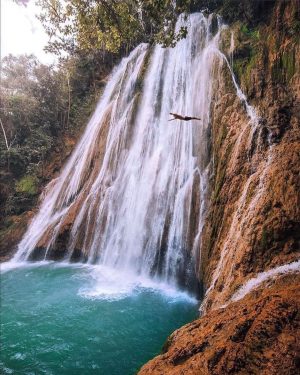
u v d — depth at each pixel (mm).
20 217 18594
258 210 7215
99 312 9172
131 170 14727
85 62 24562
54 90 24156
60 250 15258
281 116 8531
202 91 12766
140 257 12438
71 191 17297
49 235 15680
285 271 5957
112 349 7355
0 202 19828
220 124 10539
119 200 14367
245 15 12430
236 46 11633
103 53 24000
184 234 10961
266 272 6336
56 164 20984
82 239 14875
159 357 4895
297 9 9695
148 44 18406
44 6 14781
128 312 9086
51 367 6828
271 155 8078
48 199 18719
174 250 11219
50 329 8375
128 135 16031
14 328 8508
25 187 19875
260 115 9109
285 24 10062
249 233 7062
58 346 7586
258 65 10312
